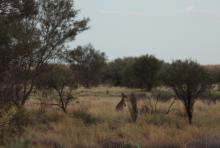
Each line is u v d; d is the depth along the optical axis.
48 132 23.38
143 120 29.08
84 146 17.91
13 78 22.61
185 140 20.38
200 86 30.62
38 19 28.33
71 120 28.78
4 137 16.86
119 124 27.98
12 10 22.17
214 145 16.91
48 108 36.12
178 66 30.78
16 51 21.17
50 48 28.89
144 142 19.70
